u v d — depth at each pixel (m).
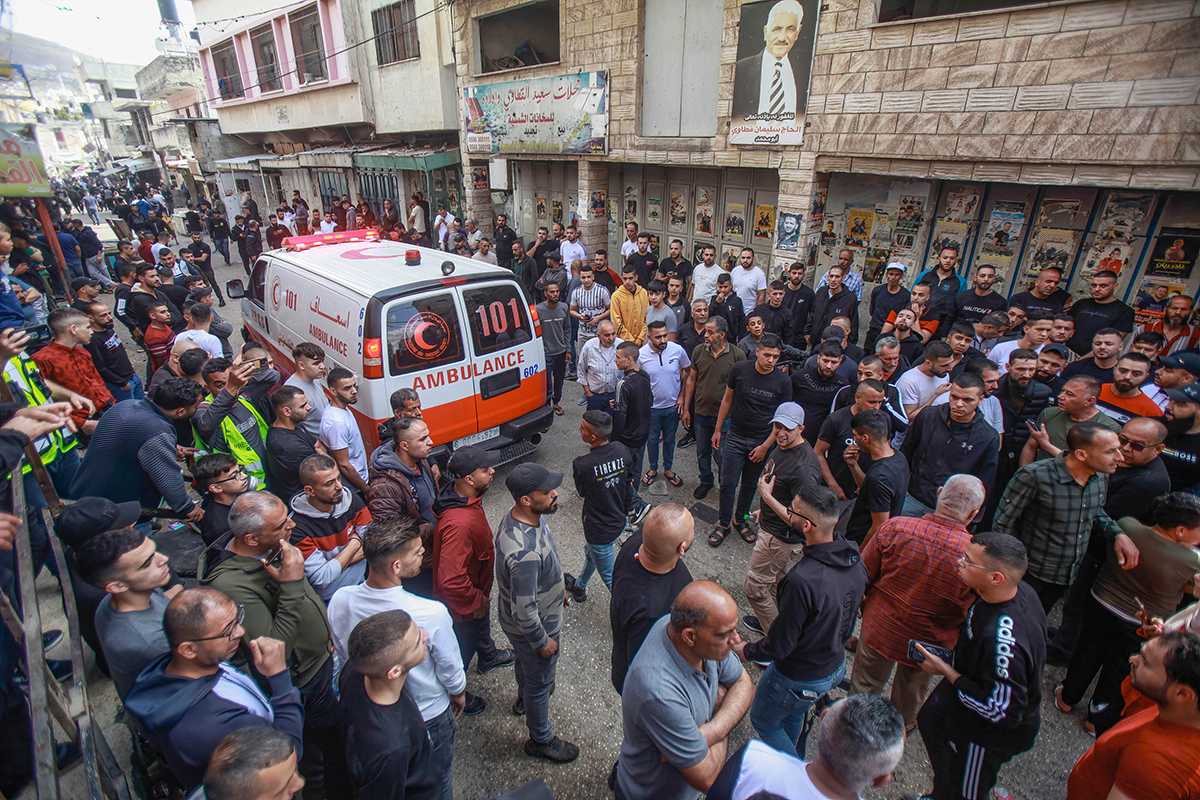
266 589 2.55
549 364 7.11
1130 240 5.74
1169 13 4.61
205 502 3.36
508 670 3.68
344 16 16.14
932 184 6.92
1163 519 2.82
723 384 5.09
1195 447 3.67
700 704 2.08
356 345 4.81
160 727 1.96
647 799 2.11
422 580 3.49
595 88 9.64
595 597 4.30
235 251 19.78
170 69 33.09
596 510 3.75
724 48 7.73
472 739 3.24
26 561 2.21
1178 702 1.85
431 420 5.04
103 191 35.25
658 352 5.41
